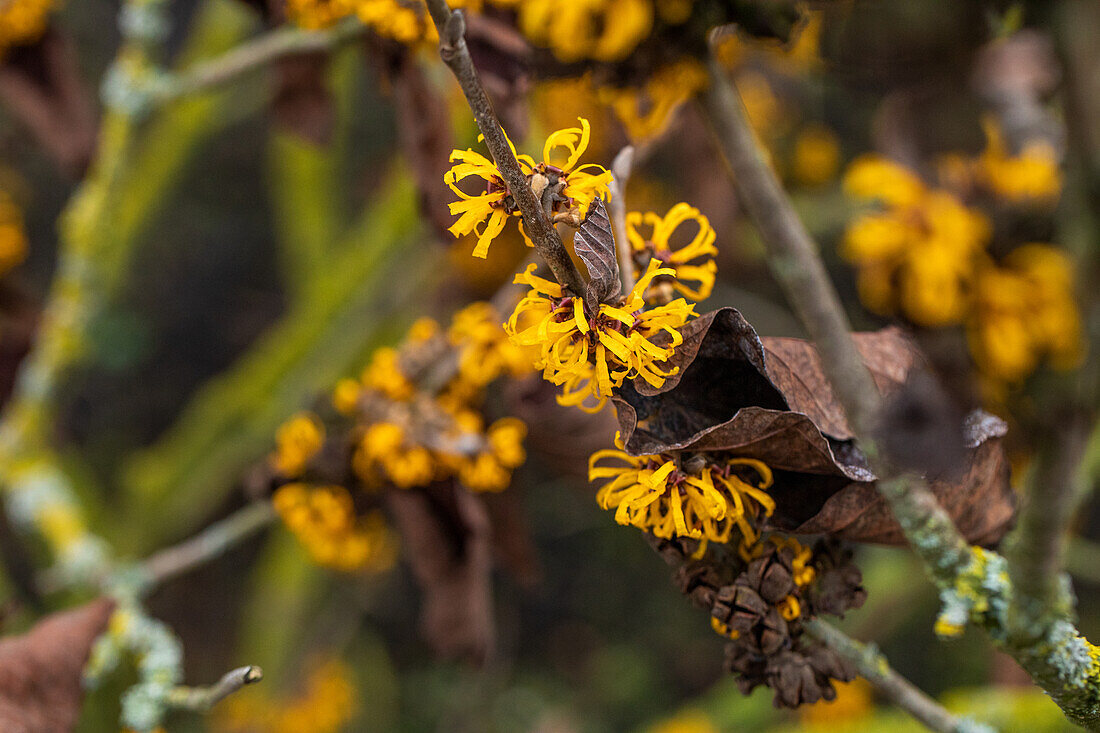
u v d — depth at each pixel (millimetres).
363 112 1578
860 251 701
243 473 1155
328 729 1505
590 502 1563
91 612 541
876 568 1108
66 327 819
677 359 414
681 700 1842
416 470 542
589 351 408
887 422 408
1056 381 389
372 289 1064
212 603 1845
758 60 1316
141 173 1045
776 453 416
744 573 421
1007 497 442
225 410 1090
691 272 437
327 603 1658
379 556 1209
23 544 1042
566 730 1772
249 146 1868
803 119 1336
